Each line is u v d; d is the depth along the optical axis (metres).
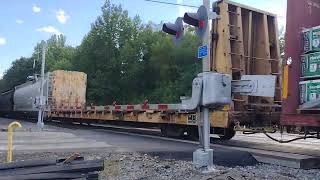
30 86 45.94
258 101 15.62
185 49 36.75
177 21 10.27
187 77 36.38
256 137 20.36
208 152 9.62
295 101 10.12
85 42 67.06
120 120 24.36
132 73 46.53
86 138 19.05
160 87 39.44
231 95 9.59
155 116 20.31
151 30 56.06
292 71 10.23
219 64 15.35
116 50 64.38
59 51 103.75
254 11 16.03
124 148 14.54
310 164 10.58
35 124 35.84
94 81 59.84
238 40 15.50
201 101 9.51
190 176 9.12
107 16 65.69
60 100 38.56
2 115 65.81
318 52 9.59
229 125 15.18
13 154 12.73
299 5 10.20
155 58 39.50
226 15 15.33
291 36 10.31
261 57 16.14
